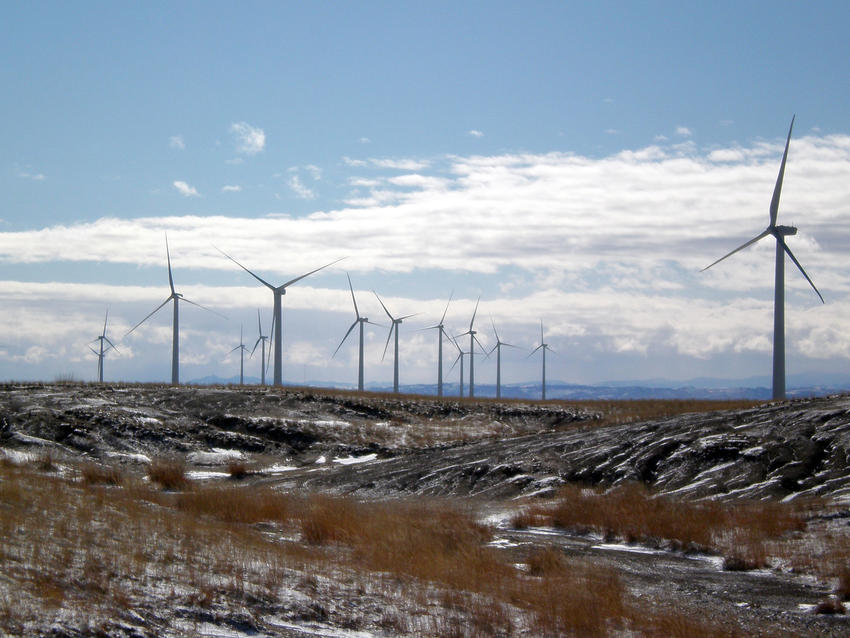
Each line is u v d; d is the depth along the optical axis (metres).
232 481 43.81
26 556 14.59
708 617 16.78
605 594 17.20
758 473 33.72
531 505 33.03
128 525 19.38
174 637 12.20
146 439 50.81
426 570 18.75
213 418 57.41
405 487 40.41
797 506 28.33
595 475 37.59
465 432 61.50
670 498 32.97
